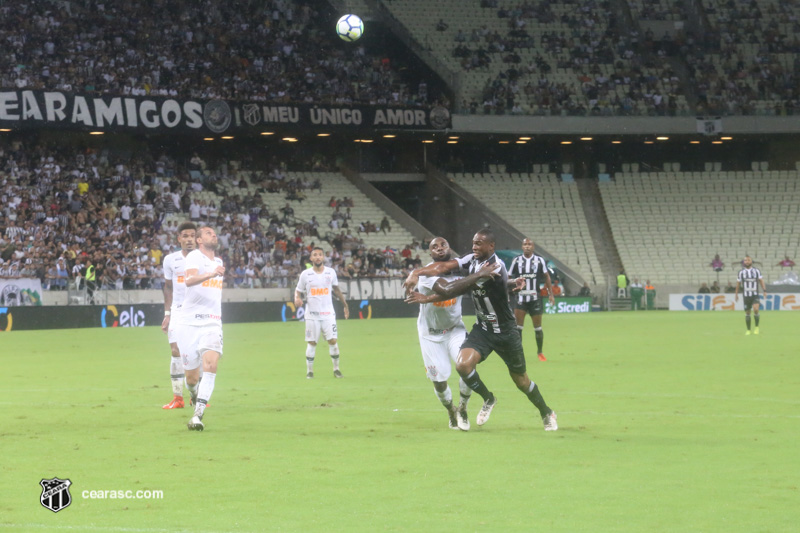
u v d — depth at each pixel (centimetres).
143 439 1862
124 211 7938
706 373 3150
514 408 2312
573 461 1612
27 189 7725
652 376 3062
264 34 9512
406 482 1445
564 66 10338
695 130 9762
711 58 10575
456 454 1684
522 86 9975
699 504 1293
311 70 9394
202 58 9019
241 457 1659
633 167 10719
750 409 2280
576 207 10219
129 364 3744
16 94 7288
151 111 7788
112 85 8225
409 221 9462
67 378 3173
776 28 10838
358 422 2103
